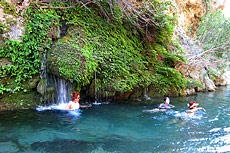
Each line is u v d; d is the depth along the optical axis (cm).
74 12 768
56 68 641
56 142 404
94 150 375
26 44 623
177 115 638
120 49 835
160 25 948
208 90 1284
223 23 1547
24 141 403
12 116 567
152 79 907
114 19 877
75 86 736
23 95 653
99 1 816
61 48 656
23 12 636
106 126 518
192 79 1170
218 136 464
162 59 1046
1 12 601
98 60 722
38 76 664
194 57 1218
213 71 1530
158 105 750
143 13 915
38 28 651
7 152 352
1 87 607
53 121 538
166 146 405
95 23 807
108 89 785
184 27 1744
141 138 445
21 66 629
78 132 466
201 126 536
